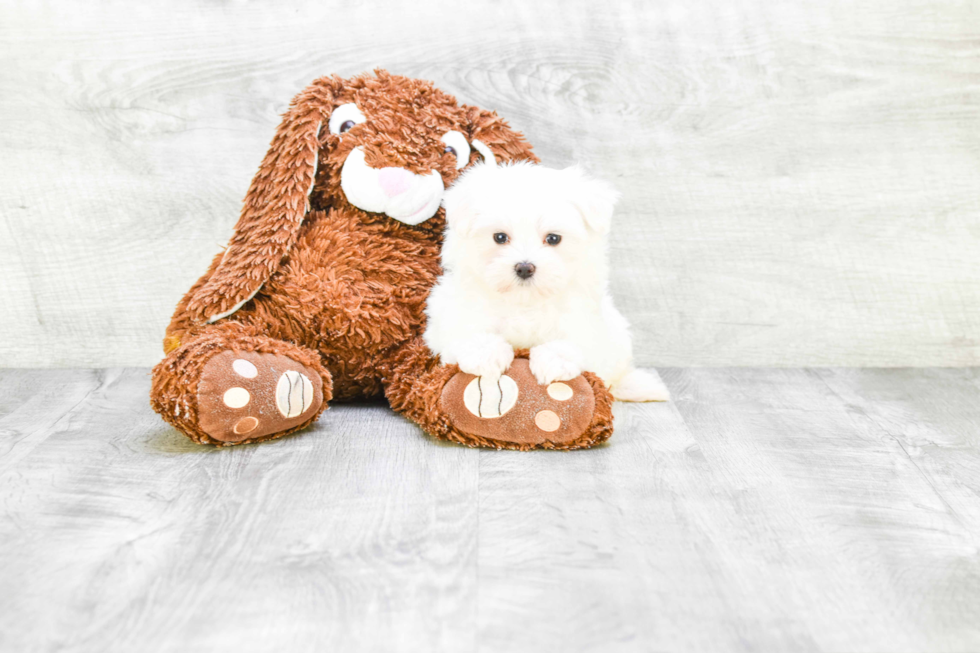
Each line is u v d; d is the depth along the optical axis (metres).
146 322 2.11
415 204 1.66
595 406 1.46
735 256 2.15
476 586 0.96
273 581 0.96
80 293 2.08
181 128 2.03
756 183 2.12
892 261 2.15
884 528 1.15
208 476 1.30
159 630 0.86
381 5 2.02
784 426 1.64
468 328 1.49
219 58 2.01
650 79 2.07
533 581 0.97
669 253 2.14
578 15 2.05
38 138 2.01
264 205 1.66
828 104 2.08
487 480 1.30
